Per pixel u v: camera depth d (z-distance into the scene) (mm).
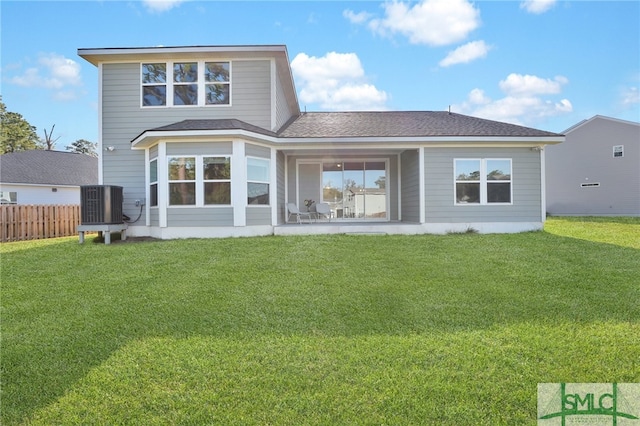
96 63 11516
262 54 11219
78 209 13445
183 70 11438
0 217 10969
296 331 3834
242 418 2469
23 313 4418
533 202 11211
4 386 2871
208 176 9984
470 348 3369
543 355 3213
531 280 5543
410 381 2855
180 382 2896
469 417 2461
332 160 14102
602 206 22812
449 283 5438
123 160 11430
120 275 6078
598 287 5160
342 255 7449
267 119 11352
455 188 11141
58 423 2447
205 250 7980
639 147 21406
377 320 4098
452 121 12984
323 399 2652
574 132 23984
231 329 3904
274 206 10977
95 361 3244
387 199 14078
